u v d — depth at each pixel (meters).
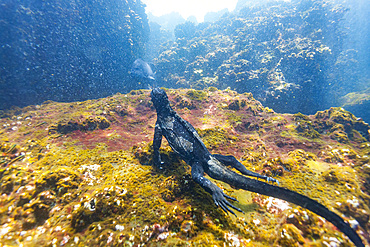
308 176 3.65
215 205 3.02
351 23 16.39
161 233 2.53
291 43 13.27
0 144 4.31
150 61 20.38
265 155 4.48
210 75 14.49
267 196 3.26
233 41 15.48
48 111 6.87
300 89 12.02
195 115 6.43
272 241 2.49
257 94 12.43
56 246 2.34
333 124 5.07
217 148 4.70
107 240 2.39
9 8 8.20
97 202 2.74
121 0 13.79
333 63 13.75
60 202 2.91
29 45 8.73
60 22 9.76
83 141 4.72
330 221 2.45
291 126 5.61
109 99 7.16
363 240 2.52
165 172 3.79
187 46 17.67
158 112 4.45
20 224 2.60
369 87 14.27
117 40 13.29
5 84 8.05
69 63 10.14
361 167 3.61
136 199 2.96
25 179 3.20
